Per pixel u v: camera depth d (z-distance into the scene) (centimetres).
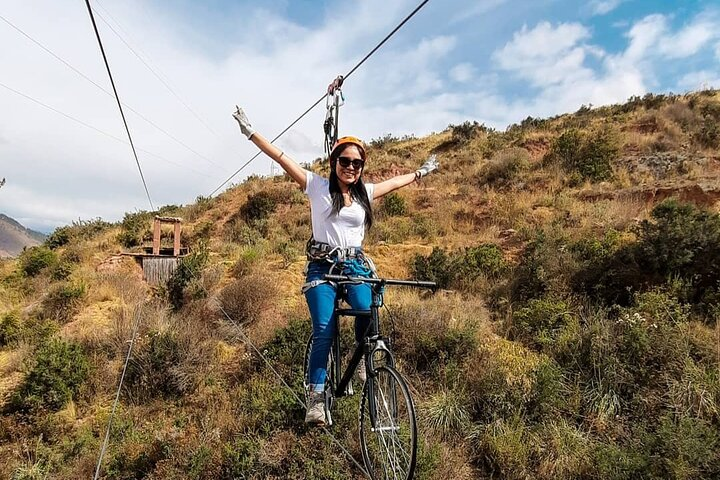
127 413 970
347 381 348
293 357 1002
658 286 1023
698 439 658
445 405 835
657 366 834
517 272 1276
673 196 1521
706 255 1029
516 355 955
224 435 845
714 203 1445
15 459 873
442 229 1791
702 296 984
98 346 1167
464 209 1917
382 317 1059
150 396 1024
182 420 914
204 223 2461
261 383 956
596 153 2025
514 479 724
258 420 852
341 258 352
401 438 322
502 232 1625
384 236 1775
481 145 2645
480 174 2252
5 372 1121
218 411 920
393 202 2052
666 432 674
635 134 2248
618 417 781
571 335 955
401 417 369
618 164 2031
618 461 677
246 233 2116
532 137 2480
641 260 1099
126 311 1324
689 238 1040
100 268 1719
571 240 1328
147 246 2152
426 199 2122
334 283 352
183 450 817
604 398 807
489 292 1245
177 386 1020
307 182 378
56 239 2542
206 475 777
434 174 2386
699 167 1830
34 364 1041
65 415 982
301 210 2328
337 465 747
